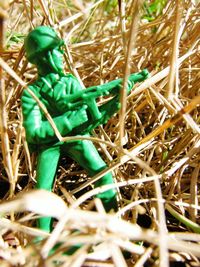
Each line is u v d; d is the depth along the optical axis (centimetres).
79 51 11
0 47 6
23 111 6
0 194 8
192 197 7
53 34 6
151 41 10
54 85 7
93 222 5
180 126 8
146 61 9
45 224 6
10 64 10
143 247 6
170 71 7
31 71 10
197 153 8
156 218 7
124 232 5
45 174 7
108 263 6
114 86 6
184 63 9
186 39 10
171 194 7
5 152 7
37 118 6
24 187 8
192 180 7
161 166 8
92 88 6
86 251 5
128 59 6
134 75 7
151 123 9
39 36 6
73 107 6
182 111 7
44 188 7
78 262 5
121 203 7
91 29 13
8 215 7
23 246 6
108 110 7
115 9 13
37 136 6
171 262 6
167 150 8
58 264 6
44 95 7
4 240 6
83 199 6
